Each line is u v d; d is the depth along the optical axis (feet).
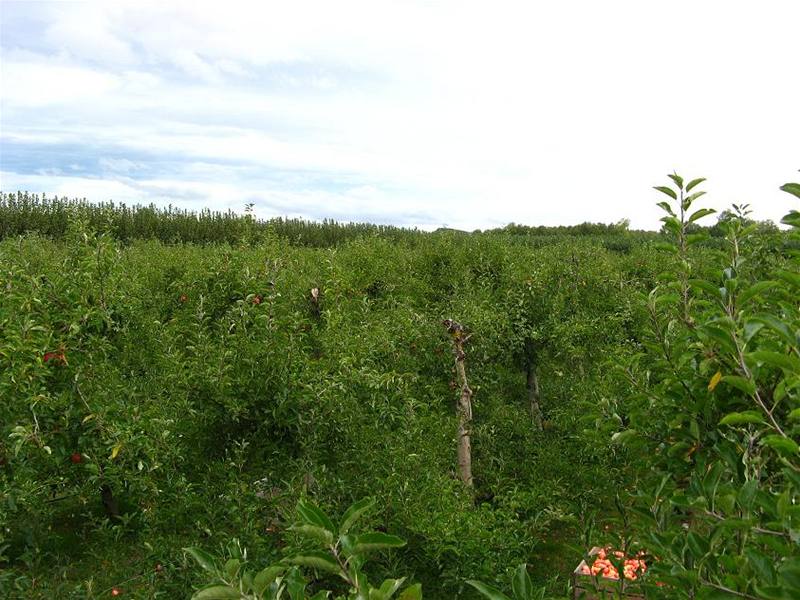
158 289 33.17
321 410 15.81
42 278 20.16
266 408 16.20
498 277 35.09
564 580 17.43
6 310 17.61
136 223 95.86
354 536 4.90
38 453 16.02
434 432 18.28
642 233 116.47
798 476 5.24
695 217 9.07
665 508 7.17
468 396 21.85
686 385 7.93
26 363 16.11
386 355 21.70
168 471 15.11
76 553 18.71
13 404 15.89
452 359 22.95
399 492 15.21
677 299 8.27
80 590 14.75
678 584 5.79
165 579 14.15
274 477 15.90
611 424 9.32
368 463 15.83
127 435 14.94
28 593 14.38
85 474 16.80
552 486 19.71
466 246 39.06
